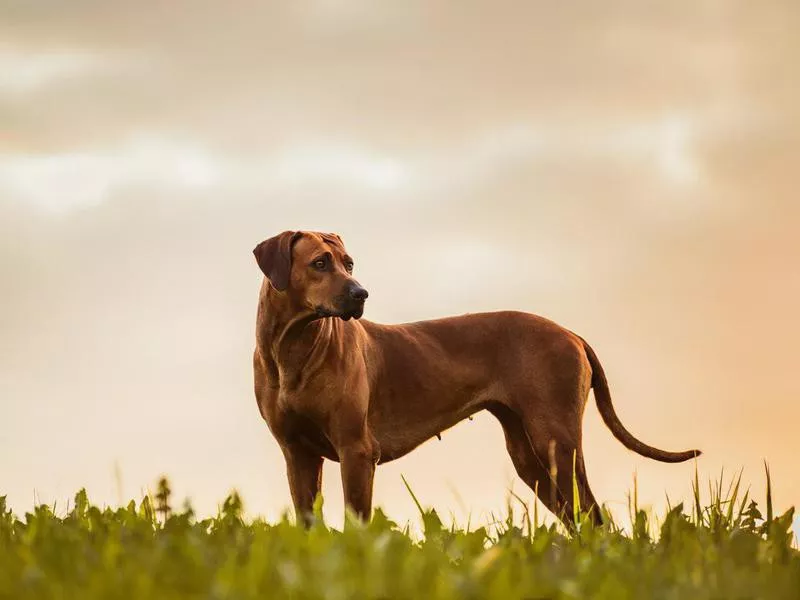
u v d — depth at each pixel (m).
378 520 8.54
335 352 13.75
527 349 15.24
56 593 5.95
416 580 6.40
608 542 8.70
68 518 9.91
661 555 8.21
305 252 13.43
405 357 15.05
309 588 6.00
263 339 13.84
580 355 15.25
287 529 8.02
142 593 5.88
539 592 6.23
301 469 14.40
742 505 9.79
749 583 6.84
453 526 9.67
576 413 15.10
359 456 13.81
